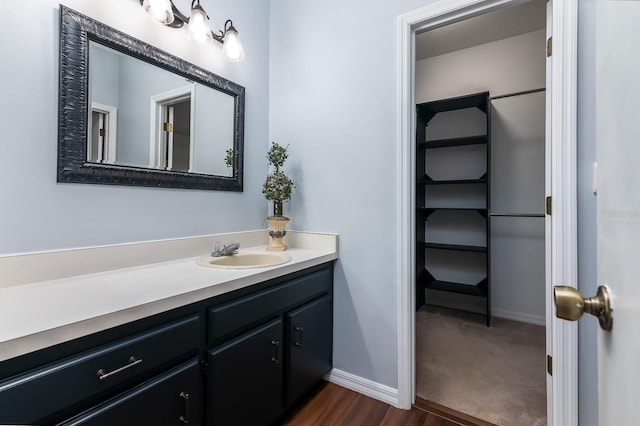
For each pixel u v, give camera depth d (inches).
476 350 87.4
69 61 44.4
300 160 76.4
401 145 62.2
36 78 41.7
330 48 71.6
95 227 47.9
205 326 41.4
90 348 30.1
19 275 39.9
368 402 63.9
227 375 43.9
